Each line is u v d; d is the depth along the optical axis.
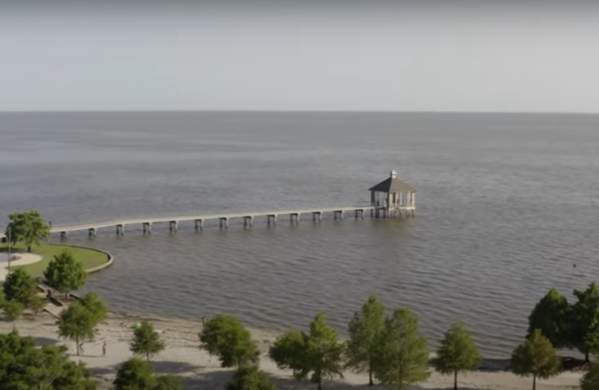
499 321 93.56
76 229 145.38
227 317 75.06
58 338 82.44
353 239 147.50
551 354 68.94
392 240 146.38
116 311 97.25
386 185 173.62
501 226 160.75
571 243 142.25
